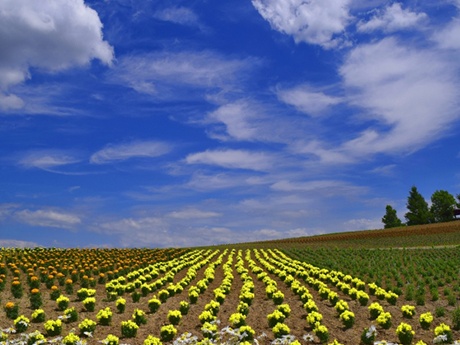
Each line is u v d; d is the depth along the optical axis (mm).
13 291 19922
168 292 20062
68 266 29750
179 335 14078
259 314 17250
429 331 15375
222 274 30484
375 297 21562
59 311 16891
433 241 57156
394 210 103438
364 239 64750
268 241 69750
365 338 13555
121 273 27844
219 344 12484
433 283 24766
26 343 12266
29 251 40625
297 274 27172
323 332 13680
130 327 13766
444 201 100688
